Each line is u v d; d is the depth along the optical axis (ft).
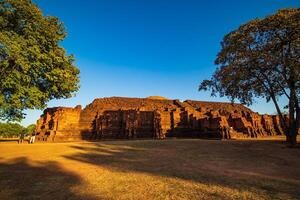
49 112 148.66
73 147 76.74
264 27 73.46
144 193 24.84
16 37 46.47
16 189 26.91
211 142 89.35
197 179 31.27
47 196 24.07
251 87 86.43
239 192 24.68
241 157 53.57
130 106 173.99
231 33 82.33
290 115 74.90
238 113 179.93
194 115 155.94
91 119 153.58
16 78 46.14
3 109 48.80
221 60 85.61
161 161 48.78
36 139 135.44
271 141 87.76
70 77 61.00
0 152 64.18
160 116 152.87
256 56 72.38
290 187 26.55
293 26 66.49
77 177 33.22
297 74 65.16
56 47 58.34
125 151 66.85
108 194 24.57
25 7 51.55
